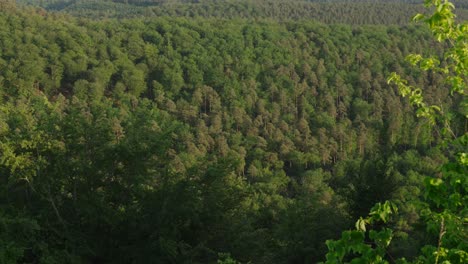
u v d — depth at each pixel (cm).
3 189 1484
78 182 1532
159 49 13012
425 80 11575
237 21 15850
